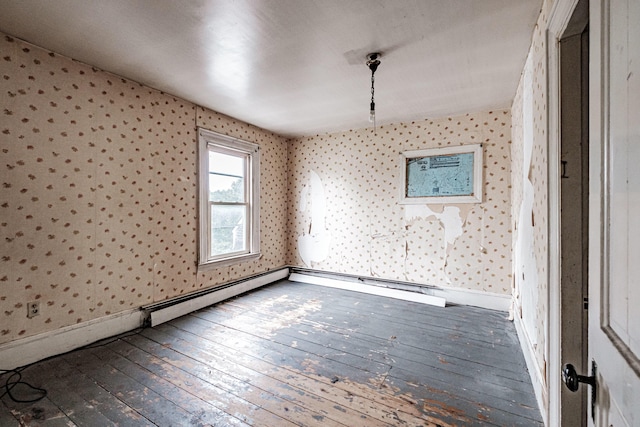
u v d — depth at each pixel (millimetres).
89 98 2395
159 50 2146
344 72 2477
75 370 2051
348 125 4055
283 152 4738
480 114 3420
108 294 2559
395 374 2029
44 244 2176
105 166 2510
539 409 1674
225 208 3768
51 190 2203
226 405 1706
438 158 3652
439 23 1817
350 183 4277
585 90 1250
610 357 572
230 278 3791
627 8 521
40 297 2162
